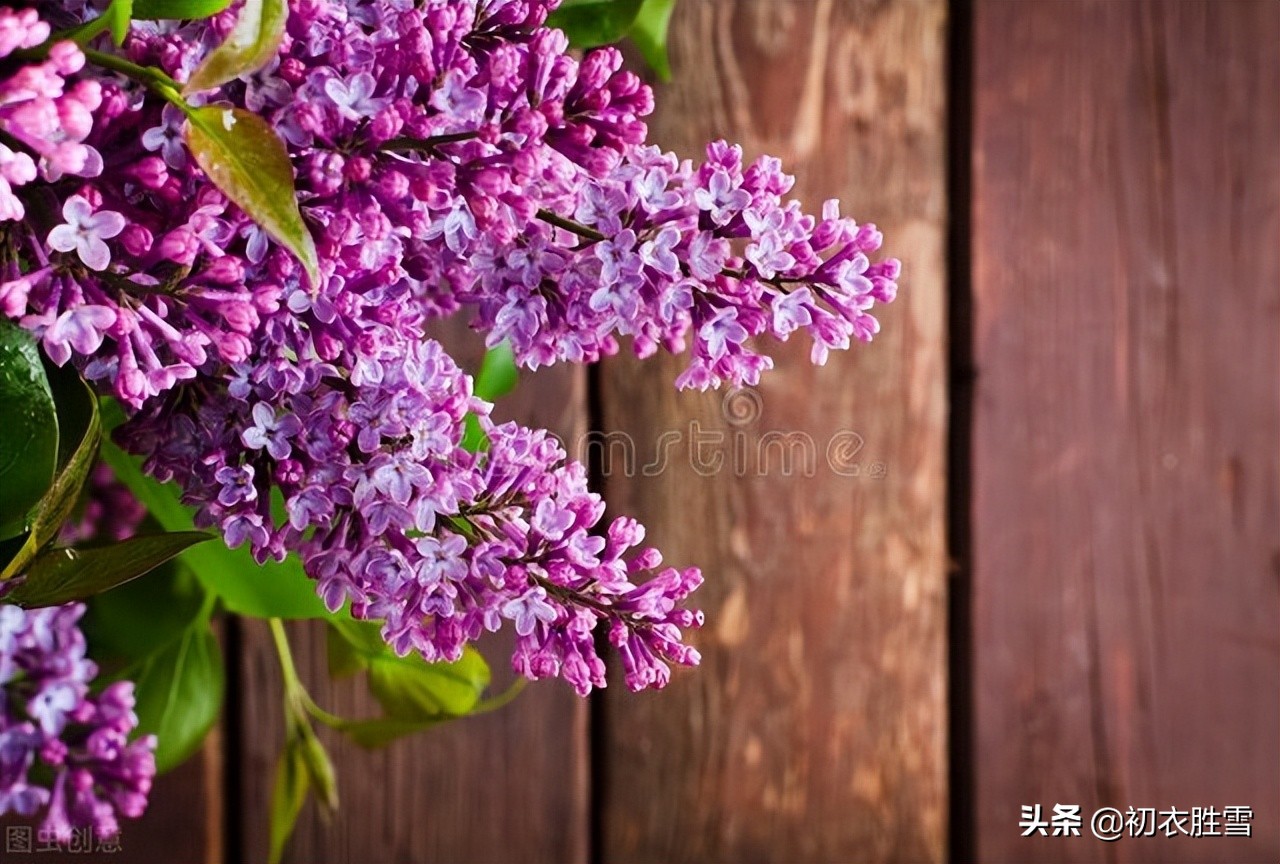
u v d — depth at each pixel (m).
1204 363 0.88
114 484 0.72
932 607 0.87
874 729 0.87
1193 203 0.88
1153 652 0.88
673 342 0.59
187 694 0.72
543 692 0.86
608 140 0.55
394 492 0.54
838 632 0.86
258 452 0.55
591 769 0.86
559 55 0.54
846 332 0.56
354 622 0.67
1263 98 0.88
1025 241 0.87
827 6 0.85
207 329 0.53
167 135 0.52
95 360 0.54
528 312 0.56
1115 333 0.87
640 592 0.56
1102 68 0.87
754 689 0.86
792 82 0.85
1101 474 0.88
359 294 0.54
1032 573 0.88
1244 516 0.89
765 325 0.56
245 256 0.53
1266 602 0.88
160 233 0.53
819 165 0.85
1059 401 0.87
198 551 0.63
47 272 0.51
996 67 0.86
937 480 0.87
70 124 0.49
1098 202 0.87
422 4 0.54
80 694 0.65
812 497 0.86
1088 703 0.88
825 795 0.86
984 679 0.87
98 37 0.53
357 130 0.52
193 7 0.52
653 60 0.71
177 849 0.84
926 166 0.86
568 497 0.56
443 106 0.52
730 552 0.85
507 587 0.55
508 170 0.53
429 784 0.85
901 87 0.85
